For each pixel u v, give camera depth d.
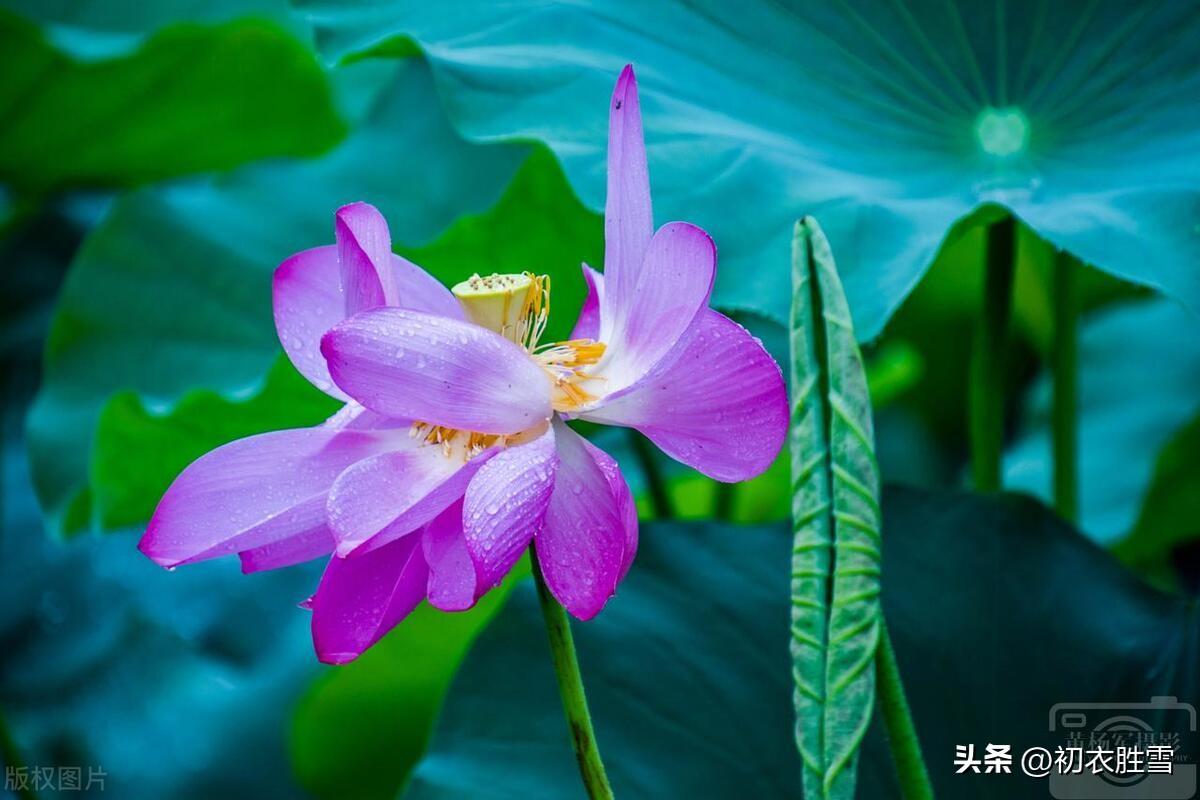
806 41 1.82
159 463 2.02
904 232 1.70
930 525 1.83
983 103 1.80
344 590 1.52
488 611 2.10
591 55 1.78
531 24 1.80
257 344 2.41
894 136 1.79
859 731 1.51
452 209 2.38
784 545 1.83
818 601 1.52
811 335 1.53
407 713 2.32
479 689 1.79
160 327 2.46
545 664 1.80
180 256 2.48
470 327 1.52
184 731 2.81
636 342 1.54
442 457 1.53
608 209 1.54
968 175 1.76
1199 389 2.84
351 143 2.54
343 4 1.83
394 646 2.18
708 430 1.54
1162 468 2.38
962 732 1.76
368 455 1.54
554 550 1.52
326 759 2.36
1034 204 1.71
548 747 1.77
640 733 1.77
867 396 1.52
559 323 2.00
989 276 1.84
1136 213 1.69
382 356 1.50
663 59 1.79
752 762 1.75
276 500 1.53
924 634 1.79
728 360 1.53
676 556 1.83
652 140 1.74
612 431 2.11
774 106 1.79
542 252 1.95
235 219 2.49
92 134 2.82
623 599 1.82
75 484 2.37
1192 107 1.75
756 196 1.72
